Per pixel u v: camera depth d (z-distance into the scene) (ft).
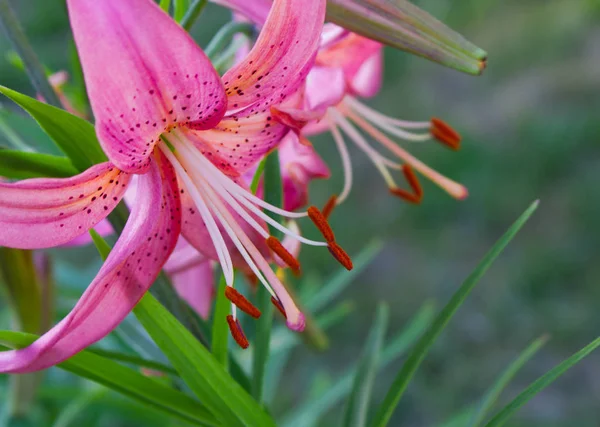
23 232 1.80
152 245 1.89
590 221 5.67
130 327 2.09
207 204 1.93
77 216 1.84
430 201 6.03
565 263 5.44
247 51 2.14
